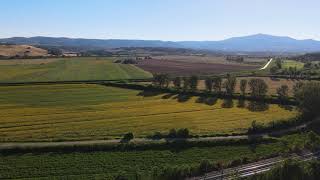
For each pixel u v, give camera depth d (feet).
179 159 254.27
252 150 278.67
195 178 217.56
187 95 483.10
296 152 276.21
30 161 240.73
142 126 328.70
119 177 214.28
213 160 252.83
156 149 272.31
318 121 359.25
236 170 231.91
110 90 500.74
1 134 291.17
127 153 261.65
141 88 515.50
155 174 218.38
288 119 351.25
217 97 474.08
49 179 215.10
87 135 293.64
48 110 378.32
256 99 457.27
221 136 305.32
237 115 380.37
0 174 219.61
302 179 222.28
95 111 381.19
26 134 292.40
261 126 326.03
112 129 314.76
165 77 519.60
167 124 338.34
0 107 385.70
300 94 404.36
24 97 437.58
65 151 260.42
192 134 303.89
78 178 217.77
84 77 598.34
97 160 246.47
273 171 221.66
